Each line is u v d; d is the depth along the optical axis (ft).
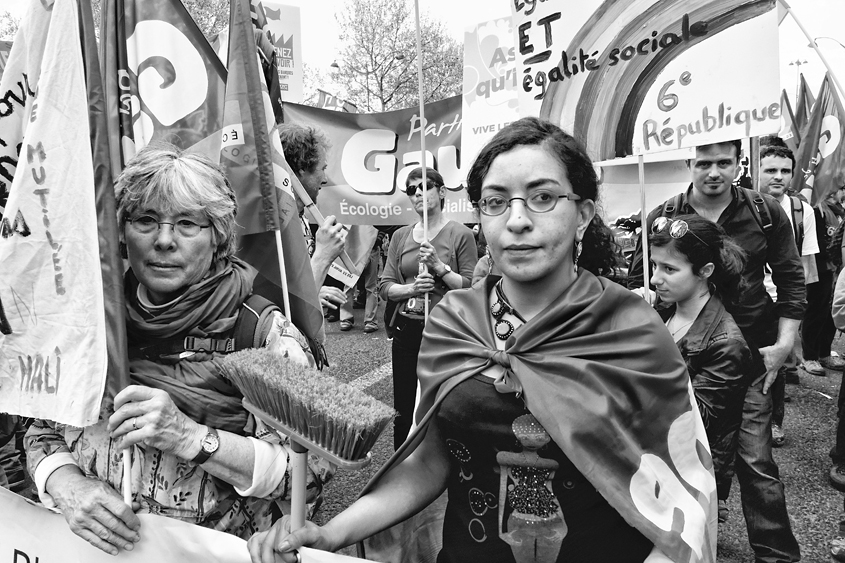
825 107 23.65
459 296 4.87
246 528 4.96
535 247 4.13
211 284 4.83
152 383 4.60
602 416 3.98
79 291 4.50
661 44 9.14
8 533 5.10
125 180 4.71
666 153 11.06
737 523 10.73
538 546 4.20
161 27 7.52
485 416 4.28
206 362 4.66
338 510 11.00
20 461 11.65
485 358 4.40
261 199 6.64
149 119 7.48
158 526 4.56
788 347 10.27
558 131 4.29
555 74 10.03
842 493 11.63
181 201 4.58
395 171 15.71
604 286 4.49
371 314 27.17
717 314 8.67
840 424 11.75
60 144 4.53
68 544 4.91
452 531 4.63
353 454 3.65
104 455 4.68
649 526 3.87
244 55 6.64
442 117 15.58
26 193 4.58
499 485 4.32
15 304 4.61
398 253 13.41
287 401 3.83
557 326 4.35
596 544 4.17
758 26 8.46
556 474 4.17
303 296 6.94
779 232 10.13
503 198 4.20
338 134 15.72
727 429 8.61
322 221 9.03
